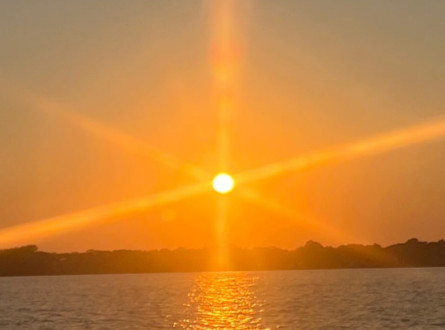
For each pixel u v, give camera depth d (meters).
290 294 164.62
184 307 128.62
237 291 184.12
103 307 131.62
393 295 150.88
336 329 91.12
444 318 102.06
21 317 114.62
